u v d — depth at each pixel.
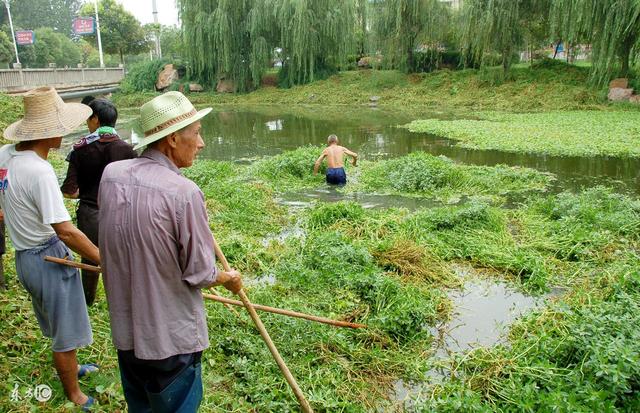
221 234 6.90
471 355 4.14
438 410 3.37
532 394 3.40
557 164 12.26
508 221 7.70
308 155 11.34
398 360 4.09
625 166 11.91
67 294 3.02
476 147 14.66
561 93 23.97
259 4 31.14
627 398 3.27
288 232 7.38
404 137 17.14
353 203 7.85
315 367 3.92
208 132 19.62
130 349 2.29
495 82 27.23
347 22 31.17
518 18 25.23
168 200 2.17
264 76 35.47
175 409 2.38
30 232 2.90
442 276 5.74
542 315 4.63
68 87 27.62
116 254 2.23
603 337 3.70
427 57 31.55
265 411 3.36
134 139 16.55
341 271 5.39
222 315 4.33
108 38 45.47
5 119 13.06
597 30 20.77
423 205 8.81
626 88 21.77
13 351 3.66
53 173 2.86
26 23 73.38
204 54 32.88
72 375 3.15
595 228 6.87
